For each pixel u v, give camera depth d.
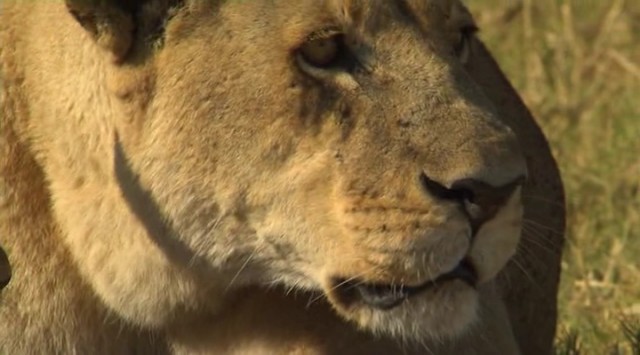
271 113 7.84
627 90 14.73
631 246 12.23
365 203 7.71
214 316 8.50
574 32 15.69
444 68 7.90
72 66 8.18
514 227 7.70
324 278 7.94
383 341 8.53
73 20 8.18
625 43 15.58
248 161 7.90
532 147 10.34
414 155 7.66
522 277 10.04
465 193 7.55
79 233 8.28
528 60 15.27
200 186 7.98
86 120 8.15
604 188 13.04
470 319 7.95
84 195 8.23
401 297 7.85
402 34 7.92
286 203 7.89
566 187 13.02
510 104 10.23
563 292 11.62
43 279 8.44
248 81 7.86
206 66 7.89
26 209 8.41
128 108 8.00
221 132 7.90
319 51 7.85
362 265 7.76
